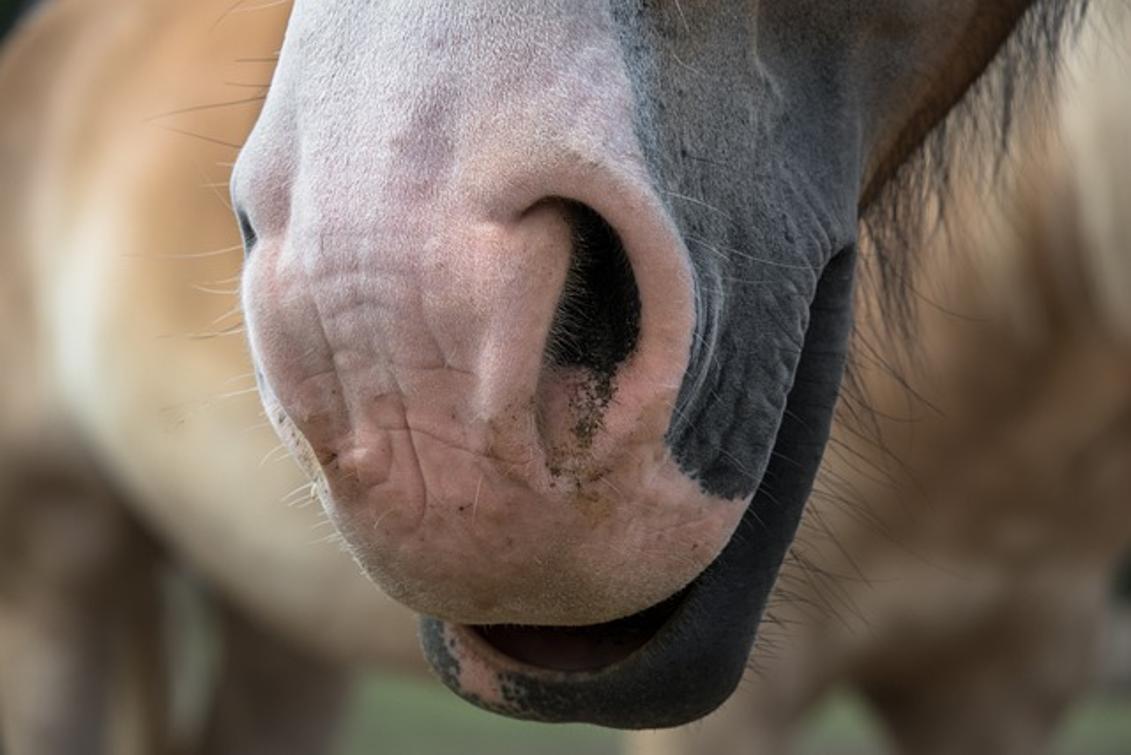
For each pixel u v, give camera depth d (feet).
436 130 3.94
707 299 4.09
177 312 7.14
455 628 4.31
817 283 4.37
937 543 6.82
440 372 3.93
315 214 3.96
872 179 4.70
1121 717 14.20
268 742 9.10
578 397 4.00
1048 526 6.95
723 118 4.15
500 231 3.92
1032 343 6.53
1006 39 4.83
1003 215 6.21
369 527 4.02
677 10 4.09
